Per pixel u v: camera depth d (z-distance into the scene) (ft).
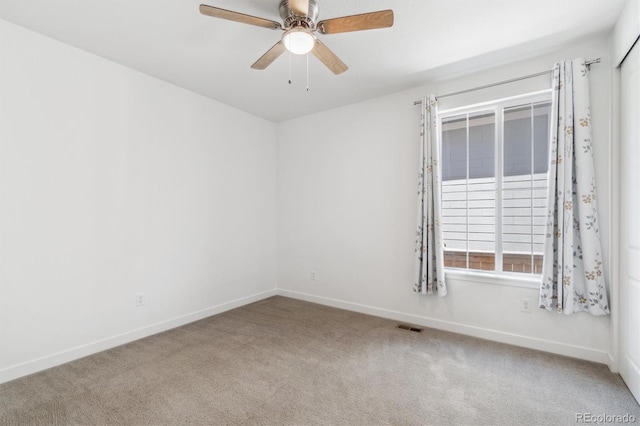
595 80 7.71
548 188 8.16
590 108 7.73
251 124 13.42
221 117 12.10
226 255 12.34
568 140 7.79
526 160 8.95
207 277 11.60
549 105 8.62
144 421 5.74
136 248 9.48
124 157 9.19
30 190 7.40
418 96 10.64
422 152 10.11
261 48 8.22
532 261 8.86
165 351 8.63
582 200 7.66
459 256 10.05
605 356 7.74
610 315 7.50
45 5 6.48
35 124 7.47
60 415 5.90
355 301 12.20
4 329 7.04
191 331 10.12
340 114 12.56
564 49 8.20
